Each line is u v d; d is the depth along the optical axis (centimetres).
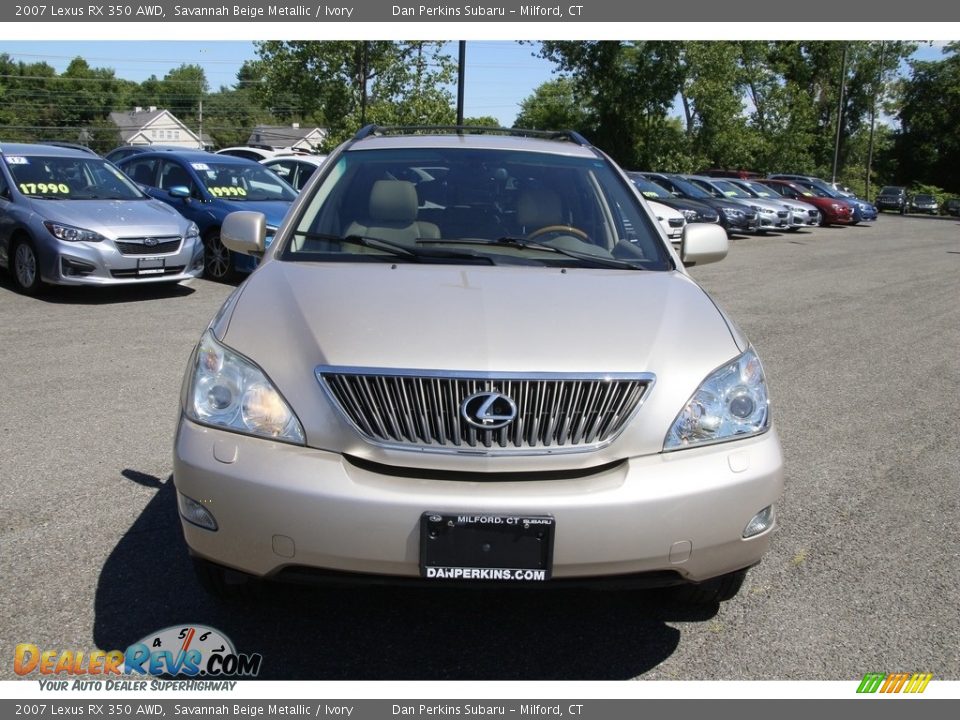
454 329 264
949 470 475
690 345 274
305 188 371
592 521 239
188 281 1021
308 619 298
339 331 262
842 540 378
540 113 5025
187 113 10825
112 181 979
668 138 4172
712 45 4203
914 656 288
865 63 6234
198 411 258
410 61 2644
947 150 6638
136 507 381
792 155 5341
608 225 362
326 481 240
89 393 557
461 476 245
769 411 277
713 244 379
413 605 309
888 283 1334
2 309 830
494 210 360
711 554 254
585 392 252
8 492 393
